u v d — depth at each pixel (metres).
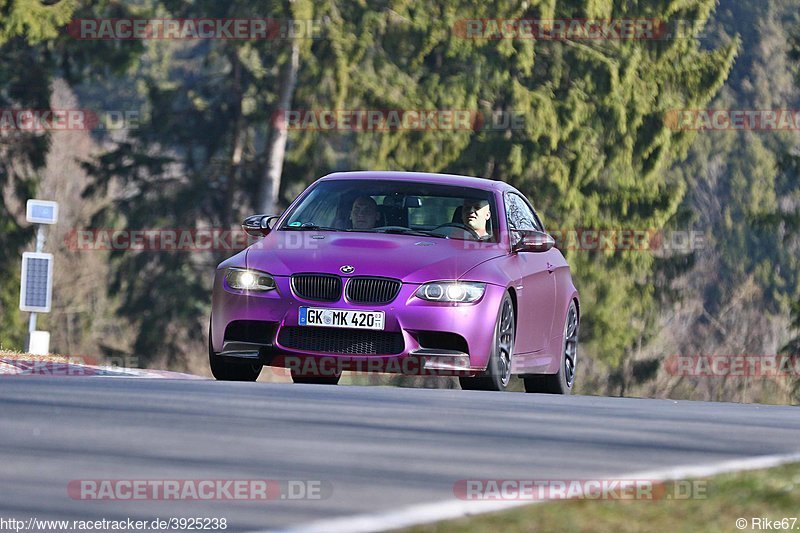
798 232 134.00
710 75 130.88
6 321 126.81
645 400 31.91
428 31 119.31
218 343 34.94
